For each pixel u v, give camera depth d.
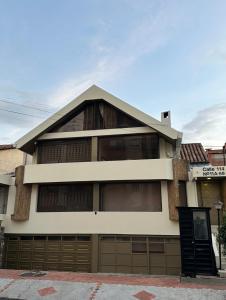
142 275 13.94
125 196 15.89
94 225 15.40
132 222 15.10
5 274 12.73
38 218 16.23
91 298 9.46
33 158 17.64
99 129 17.09
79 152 17.05
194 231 12.60
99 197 15.97
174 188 15.02
